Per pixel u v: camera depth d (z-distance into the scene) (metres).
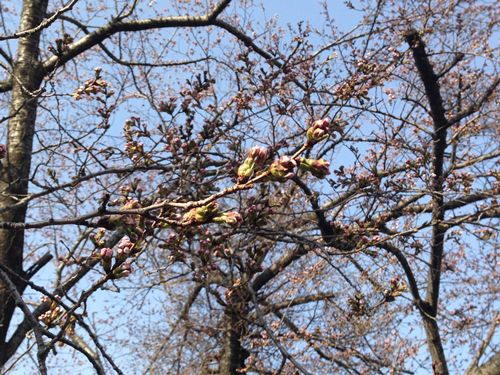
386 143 6.38
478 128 7.28
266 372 7.75
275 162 2.10
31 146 5.59
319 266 7.10
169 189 4.56
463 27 7.25
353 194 6.10
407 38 6.69
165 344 8.25
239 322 6.62
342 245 6.22
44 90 4.18
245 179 2.15
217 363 8.10
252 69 6.27
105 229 2.69
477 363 7.25
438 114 6.71
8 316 4.96
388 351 8.35
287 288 8.07
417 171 6.16
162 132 4.95
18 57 6.02
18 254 5.04
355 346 7.95
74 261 2.94
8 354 5.05
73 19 7.00
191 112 4.90
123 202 3.02
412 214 6.46
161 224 2.65
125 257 2.56
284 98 5.79
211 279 6.03
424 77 6.72
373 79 6.20
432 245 6.90
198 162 4.86
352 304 5.53
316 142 2.09
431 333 7.45
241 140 5.55
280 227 5.86
